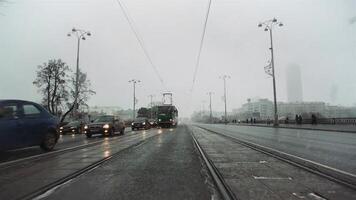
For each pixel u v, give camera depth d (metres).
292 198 6.62
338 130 34.12
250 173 9.45
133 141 22.39
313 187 7.60
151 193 7.15
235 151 15.45
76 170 10.01
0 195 7.02
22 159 12.21
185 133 34.50
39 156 13.20
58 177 8.92
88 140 24.41
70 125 41.78
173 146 18.25
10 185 7.96
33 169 10.26
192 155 13.86
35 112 14.45
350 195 6.84
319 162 11.41
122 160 12.29
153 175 9.22
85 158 12.88
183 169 10.21
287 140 22.47
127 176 9.07
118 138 26.25
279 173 9.43
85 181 8.42
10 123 12.63
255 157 13.11
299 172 9.59
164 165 11.02
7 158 12.75
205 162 11.68
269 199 6.55
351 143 19.55
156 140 23.28
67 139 26.38
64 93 55.78
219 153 14.61
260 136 27.81
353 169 9.95
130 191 7.33
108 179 8.66
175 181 8.40
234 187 7.61
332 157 12.81
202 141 22.17
